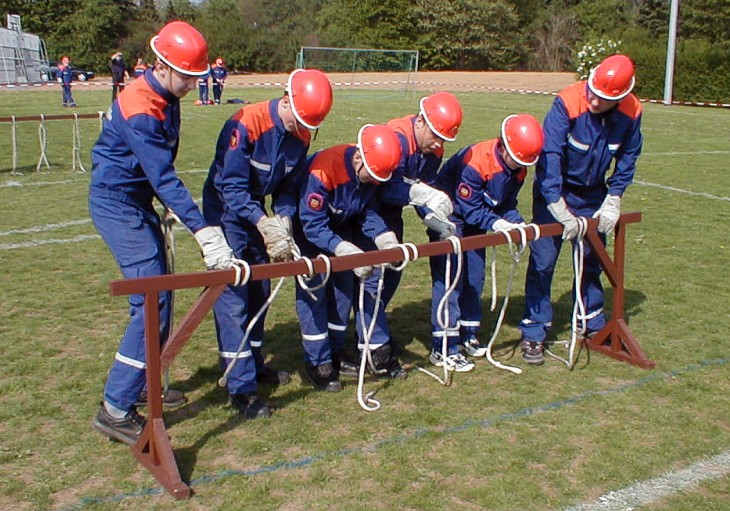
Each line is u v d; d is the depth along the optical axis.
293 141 4.21
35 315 5.95
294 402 4.54
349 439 4.08
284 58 55.84
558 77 45.00
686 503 3.54
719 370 5.06
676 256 7.94
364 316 4.72
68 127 19.25
